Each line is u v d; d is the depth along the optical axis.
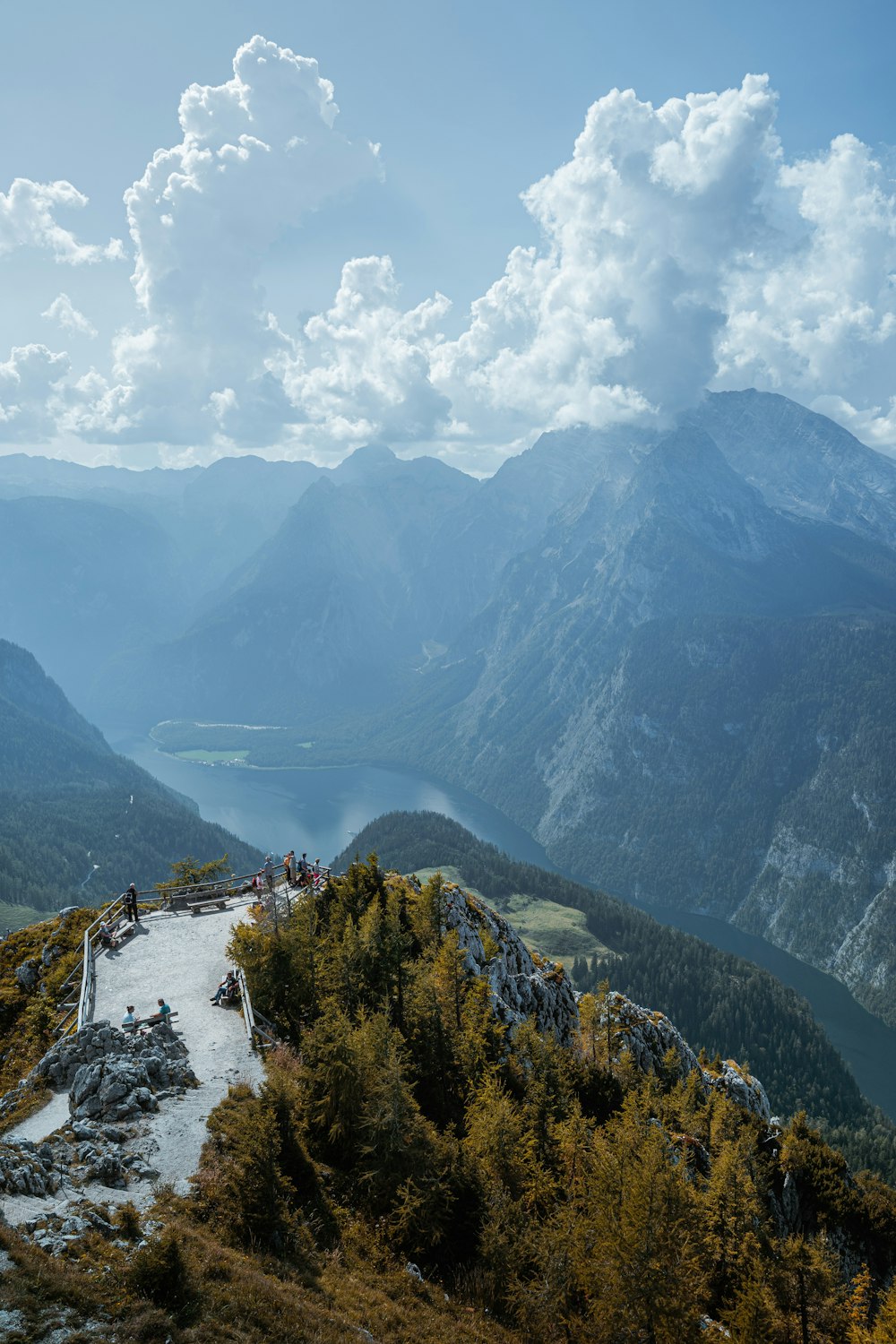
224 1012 52.81
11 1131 38.75
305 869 79.88
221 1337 26.11
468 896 91.94
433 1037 58.66
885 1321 55.22
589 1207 46.38
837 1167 85.31
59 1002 57.16
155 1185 34.62
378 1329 31.36
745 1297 49.50
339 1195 40.59
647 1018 95.94
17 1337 23.14
